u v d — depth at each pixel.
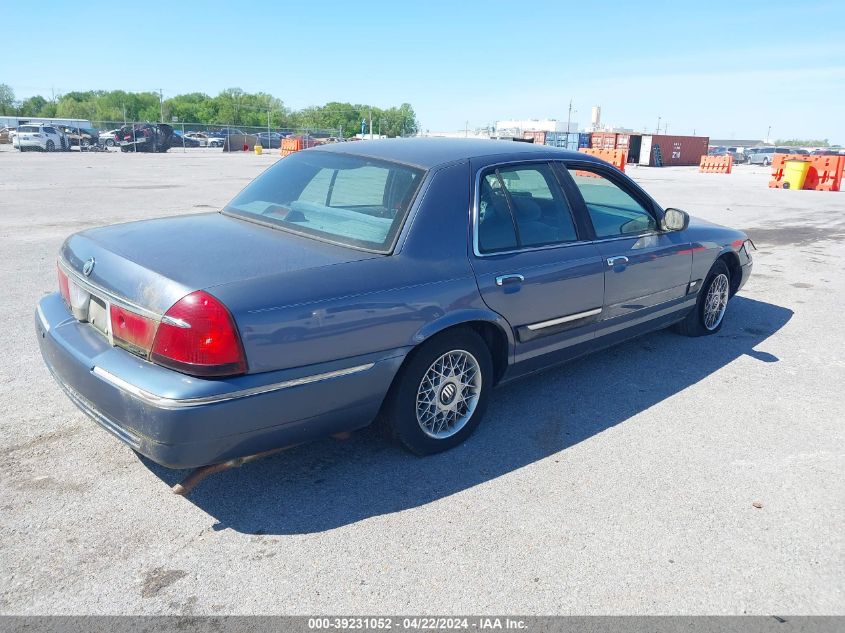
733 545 2.96
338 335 2.97
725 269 5.84
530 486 3.37
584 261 4.12
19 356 4.75
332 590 2.59
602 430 4.03
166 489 3.21
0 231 9.55
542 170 4.09
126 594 2.52
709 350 5.57
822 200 19.06
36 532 2.85
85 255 3.25
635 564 2.81
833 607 2.61
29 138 38.66
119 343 2.91
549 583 2.68
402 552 2.83
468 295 3.45
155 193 15.34
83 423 3.81
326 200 3.66
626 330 4.73
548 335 4.02
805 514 3.22
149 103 114.50
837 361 5.40
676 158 55.56
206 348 2.65
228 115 97.81
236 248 3.16
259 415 2.80
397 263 3.24
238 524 2.97
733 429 4.11
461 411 3.76
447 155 3.74
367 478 3.38
